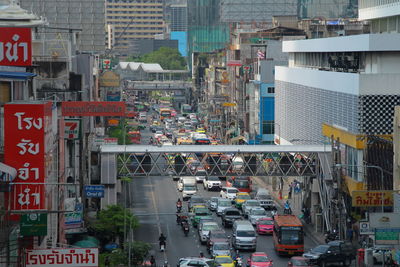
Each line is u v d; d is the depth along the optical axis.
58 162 120.69
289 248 146.00
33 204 86.31
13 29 105.12
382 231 129.00
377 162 165.38
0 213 75.94
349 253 139.38
